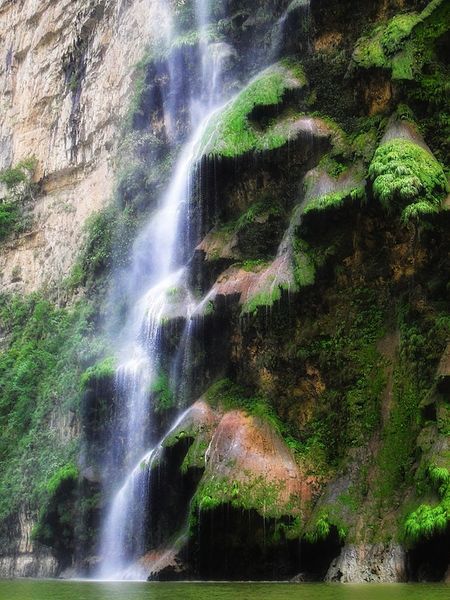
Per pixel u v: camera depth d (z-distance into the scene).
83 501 25.91
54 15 51.28
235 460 18.41
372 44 22.27
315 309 20.44
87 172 44.22
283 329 20.58
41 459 33.50
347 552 16.05
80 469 26.72
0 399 39.22
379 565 15.45
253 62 29.22
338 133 22.45
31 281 45.69
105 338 31.41
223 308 22.05
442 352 17.61
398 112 20.66
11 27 55.38
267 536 17.41
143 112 34.38
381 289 19.86
